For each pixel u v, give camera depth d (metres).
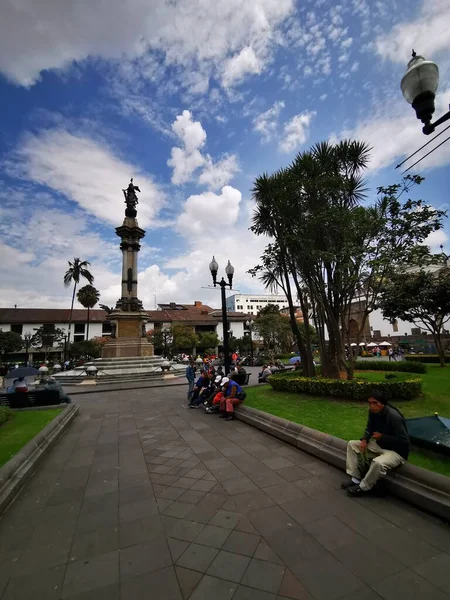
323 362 9.90
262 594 2.12
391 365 13.56
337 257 8.36
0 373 25.12
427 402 7.41
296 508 3.29
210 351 40.44
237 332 50.62
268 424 6.17
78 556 2.62
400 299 16.58
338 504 3.35
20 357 39.56
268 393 9.88
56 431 6.35
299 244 9.20
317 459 4.70
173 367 20.83
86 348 35.25
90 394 13.20
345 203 9.73
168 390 13.84
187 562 2.49
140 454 5.29
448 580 2.22
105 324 45.34
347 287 9.02
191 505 3.44
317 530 2.88
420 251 7.62
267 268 10.93
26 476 4.23
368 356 30.30
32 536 2.95
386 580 2.23
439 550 2.56
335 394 8.17
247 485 3.89
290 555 2.53
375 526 2.92
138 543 2.77
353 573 2.31
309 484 3.87
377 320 40.91
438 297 15.41
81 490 3.94
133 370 17.92
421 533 2.79
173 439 6.09
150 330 43.16
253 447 5.39
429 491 3.13
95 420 8.13
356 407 7.25
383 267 8.20
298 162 9.79
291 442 5.36
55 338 36.84
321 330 9.91
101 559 2.57
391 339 38.75
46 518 3.27
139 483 4.09
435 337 16.84
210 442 5.78
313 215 9.04
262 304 97.88
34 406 9.07
